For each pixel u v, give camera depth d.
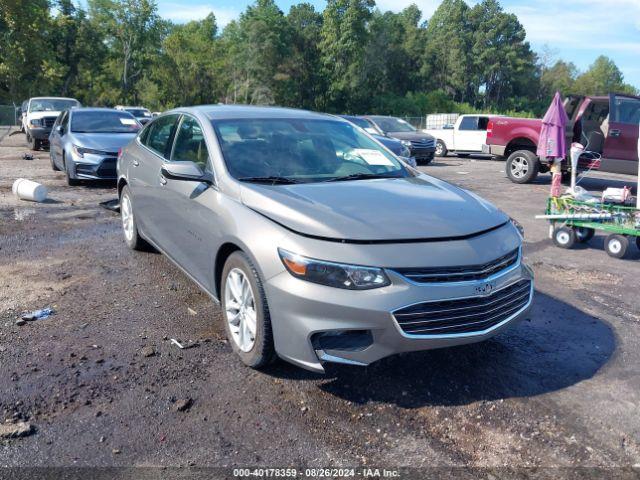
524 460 2.89
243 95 77.31
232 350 3.96
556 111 8.33
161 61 69.81
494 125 14.58
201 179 4.12
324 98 78.62
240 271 3.68
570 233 7.41
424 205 3.71
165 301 4.87
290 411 3.25
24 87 46.97
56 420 3.09
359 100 80.00
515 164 14.09
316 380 3.59
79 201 9.49
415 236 3.29
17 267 5.74
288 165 4.30
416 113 81.31
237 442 2.96
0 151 18.44
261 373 3.65
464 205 3.85
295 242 3.26
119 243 6.74
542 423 3.22
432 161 21.05
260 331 3.45
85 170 10.59
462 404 3.39
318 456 2.86
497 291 3.40
